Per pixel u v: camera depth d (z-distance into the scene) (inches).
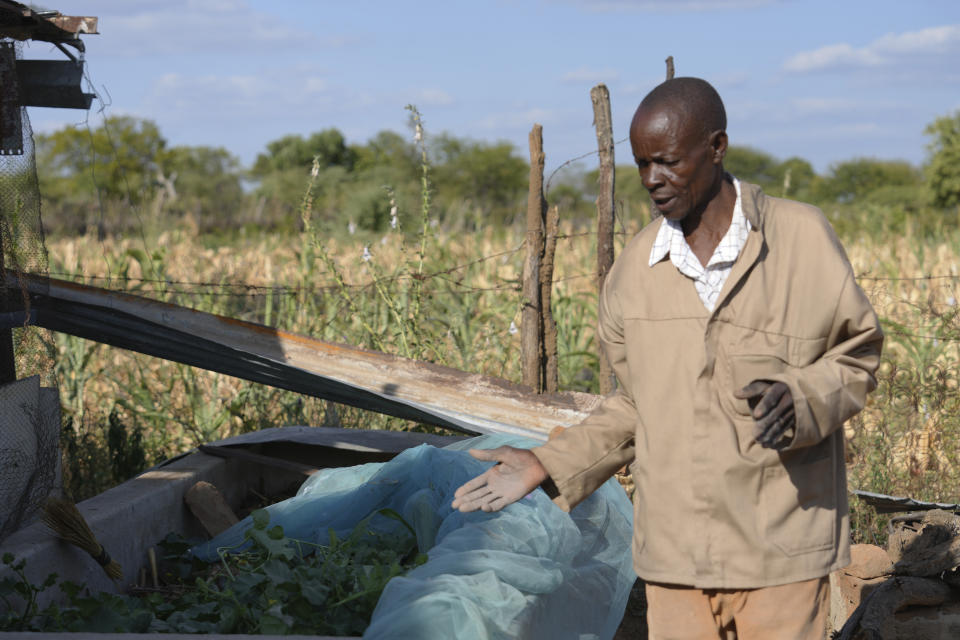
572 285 408.2
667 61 204.4
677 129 91.2
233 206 1665.8
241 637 110.5
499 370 297.4
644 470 99.3
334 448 233.8
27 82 175.8
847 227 850.1
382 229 913.5
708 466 95.4
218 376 288.4
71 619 135.3
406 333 260.5
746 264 93.5
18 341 165.3
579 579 148.2
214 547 182.7
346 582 143.8
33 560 147.7
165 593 171.6
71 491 229.6
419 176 260.8
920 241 586.9
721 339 95.2
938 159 1409.9
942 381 239.5
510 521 150.1
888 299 369.1
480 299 375.6
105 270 498.0
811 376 89.7
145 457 264.4
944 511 162.4
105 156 1947.6
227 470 220.1
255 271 462.6
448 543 143.5
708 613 100.2
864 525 201.5
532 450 107.5
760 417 88.1
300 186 1674.5
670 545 97.9
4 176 160.1
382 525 178.1
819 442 95.6
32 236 165.3
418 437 228.1
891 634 143.3
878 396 262.1
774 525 95.0
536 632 128.6
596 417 109.1
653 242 99.2
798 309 94.7
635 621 173.6
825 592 99.0
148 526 182.4
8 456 153.0
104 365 337.1
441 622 112.9
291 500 190.5
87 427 275.7
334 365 201.0
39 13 166.9
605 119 212.2
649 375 98.2
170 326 195.6
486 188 2144.4
